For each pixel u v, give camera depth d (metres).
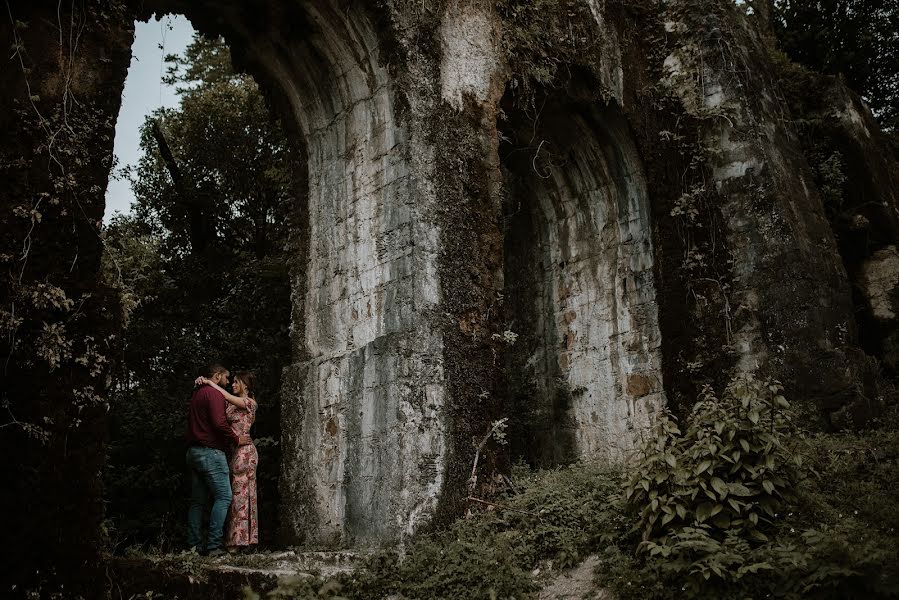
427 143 7.90
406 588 6.00
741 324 9.83
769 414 5.87
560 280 11.68
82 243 5.62
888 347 11.49
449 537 6.68
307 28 8.41
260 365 12.17
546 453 11.22
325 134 8.91
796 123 12.33
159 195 13.89
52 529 5.05
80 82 5.87
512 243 12.41
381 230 7.92
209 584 5.52
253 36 8.77
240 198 14.68
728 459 5.60
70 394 5.33
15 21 5.64
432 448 7.11
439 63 8.25
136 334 11.87
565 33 10.03
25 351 5.19
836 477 6.96
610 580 5.57
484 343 7.79
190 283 13.20
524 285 12.12
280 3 8.20
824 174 12.13
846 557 4.91
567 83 10.07
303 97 9.01
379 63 8.17
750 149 10.34
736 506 5.41
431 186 7.82
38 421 5.14
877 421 9.16
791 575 4.94
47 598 4.93
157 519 9.48
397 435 7.03
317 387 8.11
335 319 8.25
